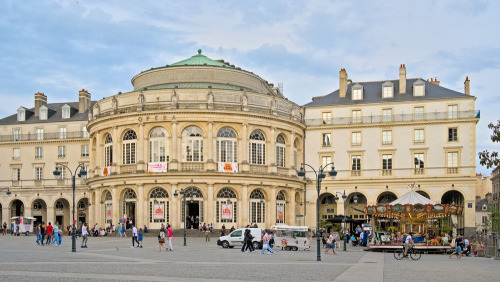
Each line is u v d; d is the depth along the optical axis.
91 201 74.62
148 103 67.38
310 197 75.88
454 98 71.94
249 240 44.44
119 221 66.31
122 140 68.81
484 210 112.69
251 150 68.81
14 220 77.75
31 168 87.88
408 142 72.75
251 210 68.62
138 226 66.12
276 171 70.25
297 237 50.19
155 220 66.31
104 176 68.94
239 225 66.88
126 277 23.83
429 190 71.38
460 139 71.06
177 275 25.06
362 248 55.47
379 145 73.75
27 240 59.16
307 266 31.44
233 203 67.44
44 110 90.44
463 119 70.88
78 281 22.14
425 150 72.00
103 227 70.62
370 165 73.81
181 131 66.38
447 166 71.25
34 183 87.44
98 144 71.81
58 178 86.69
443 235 64.06
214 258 36.28
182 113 66.00
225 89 67.62
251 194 68.94
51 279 22.62
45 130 88.62
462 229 70.94
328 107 76.19
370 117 74.50
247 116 68.00
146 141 66.88
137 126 67.25
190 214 72.00
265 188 69.44
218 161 66.88
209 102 66.50
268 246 43.31
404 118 73.31
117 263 31.06
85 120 87.44
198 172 65.25
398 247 49.19
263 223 69.50
